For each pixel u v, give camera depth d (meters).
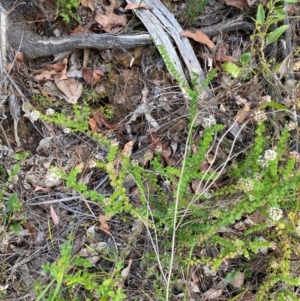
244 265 0.51
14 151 0.53
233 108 0.54
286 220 0.46
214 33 0.55
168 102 0.53
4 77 0.52
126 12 0.55
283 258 0.45
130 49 0.54
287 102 0.51
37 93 0.54
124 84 0.55
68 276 0.42
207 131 0.44
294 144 0.51
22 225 0.52
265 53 0.55
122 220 0.51
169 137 0.53
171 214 0.45
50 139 0.53
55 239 0.52
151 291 0.50
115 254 0.50
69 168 0.53
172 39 0.54
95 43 0.53
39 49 0.53
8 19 0.53
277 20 0.48
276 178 0.42
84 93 0.55
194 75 0.48
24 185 0.52
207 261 0.46
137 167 0.47
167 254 0.47
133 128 0.54
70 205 0.53
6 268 0.51
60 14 0.53
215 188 0.51
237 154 0.49
